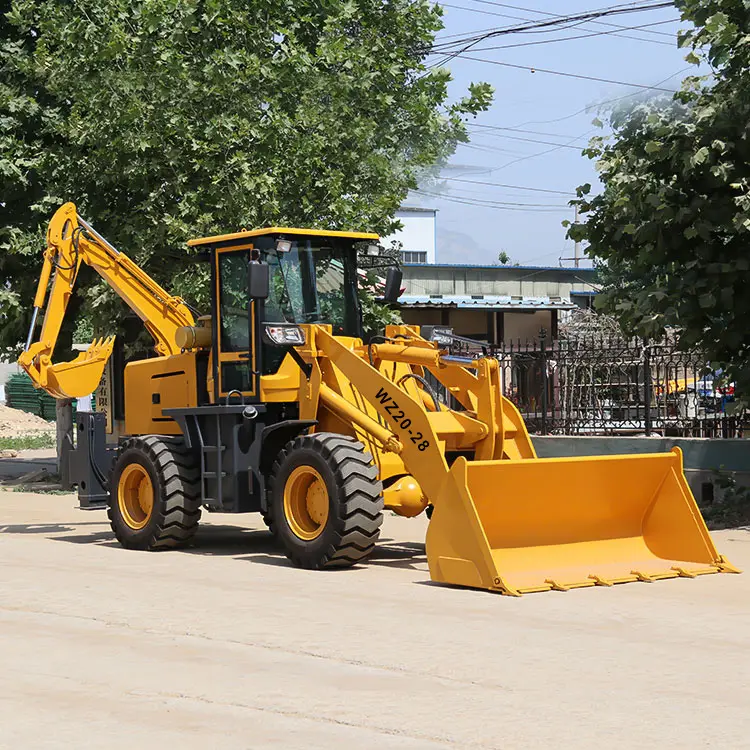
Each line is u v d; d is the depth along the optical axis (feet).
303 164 68.03
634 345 63.57
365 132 69.41
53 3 70.90
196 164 66.08
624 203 49.75
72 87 69.46
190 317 50.19
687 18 50.85
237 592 35.22
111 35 67.15
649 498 39.83
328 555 39.09
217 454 43.96
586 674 25.22
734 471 54.49
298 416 43.27
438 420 40.55
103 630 29.91
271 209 66.18
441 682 24.58
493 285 142.92
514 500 36.81
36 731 21.29
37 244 70.95
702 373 52.70
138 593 35.14
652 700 23.18
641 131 51.52
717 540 45.85
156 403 49.14
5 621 31.09
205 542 48.57
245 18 67.56
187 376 47.88
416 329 45.88
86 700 23.32
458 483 35.78
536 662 26.30
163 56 65.36
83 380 51.21
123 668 25.91
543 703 22.95
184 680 24.84
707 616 31.35
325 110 69.31
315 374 41.83
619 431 63.16
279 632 29.48
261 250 44.21
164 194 68.49
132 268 51.31
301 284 44.29
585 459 37.29
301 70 68.33
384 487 40.55
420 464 37.99
